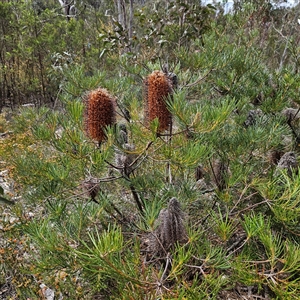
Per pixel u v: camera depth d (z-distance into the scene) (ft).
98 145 6.92
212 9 18.40
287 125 9.91
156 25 20.04
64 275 8.30
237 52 10.28
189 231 5.74
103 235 4.48
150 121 6.37
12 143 17.11
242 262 5.53
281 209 5.64
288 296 4.54
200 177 9.51
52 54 32.14
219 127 6.32
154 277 5.41
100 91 6.46
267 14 20.93
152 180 8.33
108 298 7.14
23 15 35.70
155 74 6.26
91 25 38.81
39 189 7.41
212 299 4.87
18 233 9.71
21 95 43.39
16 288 8.32
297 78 10.28
